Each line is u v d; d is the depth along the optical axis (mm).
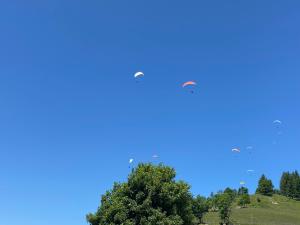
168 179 47500
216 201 182250
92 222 46812
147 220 44469
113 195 46875
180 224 45031
